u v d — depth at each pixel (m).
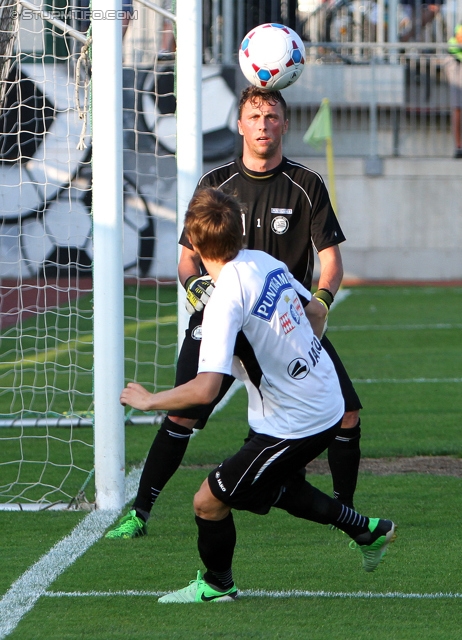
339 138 68.81
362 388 30.92
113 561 14.99
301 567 14.69
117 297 17.53
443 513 17.69
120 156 17.39
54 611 12.88
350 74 67.81
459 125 67.75
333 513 12.77
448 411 27.31
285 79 16.23
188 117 24.92
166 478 16.30
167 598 13.23
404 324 46.34
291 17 66.38
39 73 38.94
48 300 53.78
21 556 15.26
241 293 11.74
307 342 12.21
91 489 19.78
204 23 64.56
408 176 67.50
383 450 22.81
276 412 12.11
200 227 11.89
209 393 11.34
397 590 13.66
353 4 68.38
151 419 26.41
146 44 56.41
